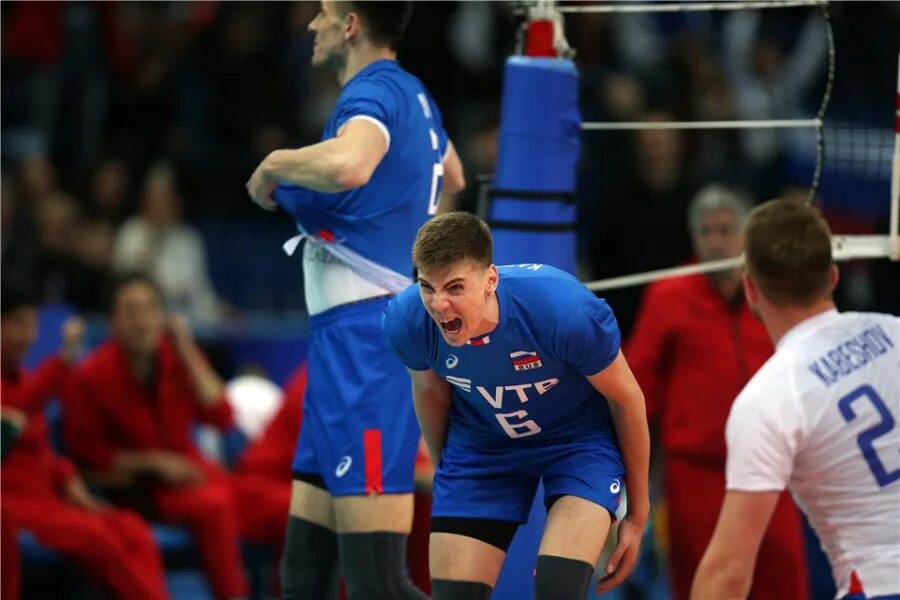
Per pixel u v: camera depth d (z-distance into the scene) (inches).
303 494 693.9
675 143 1355.8
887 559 546.9
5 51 1670.8
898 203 753.0
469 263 507.5
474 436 595.5
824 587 1050.7
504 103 780.6
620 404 566.9
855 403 556.1
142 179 1590.8
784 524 854.5
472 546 581.3
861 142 800.9
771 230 583.5
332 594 705.0
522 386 559.8
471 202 1321.4
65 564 1003.9
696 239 899.4
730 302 887.7
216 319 1412.4
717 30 1706.4
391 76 674.2
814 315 585.0
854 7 959.0
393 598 660.1
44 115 1659.7
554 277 544.7
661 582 1198.3
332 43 692.1
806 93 1660.9
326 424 673.0
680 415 888.3
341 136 640.4
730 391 875.4
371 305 673.6
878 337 571.8
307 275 695.1
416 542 964.6
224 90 1663.4
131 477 1027.9
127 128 1630.2
